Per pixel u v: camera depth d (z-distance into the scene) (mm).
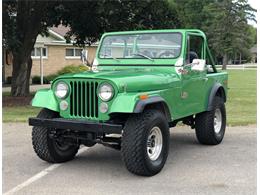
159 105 6527
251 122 10844
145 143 5965
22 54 17875
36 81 29234
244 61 90500
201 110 7836
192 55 7523
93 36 19859
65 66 31375
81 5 17188
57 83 6406
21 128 10242
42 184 5895
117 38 7691
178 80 6949
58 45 32125
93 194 5477
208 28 70375
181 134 9531
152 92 6230
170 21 17984
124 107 5809
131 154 5906
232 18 69812
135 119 6004
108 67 7641
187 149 8039
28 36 17625
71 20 19203
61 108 6398
